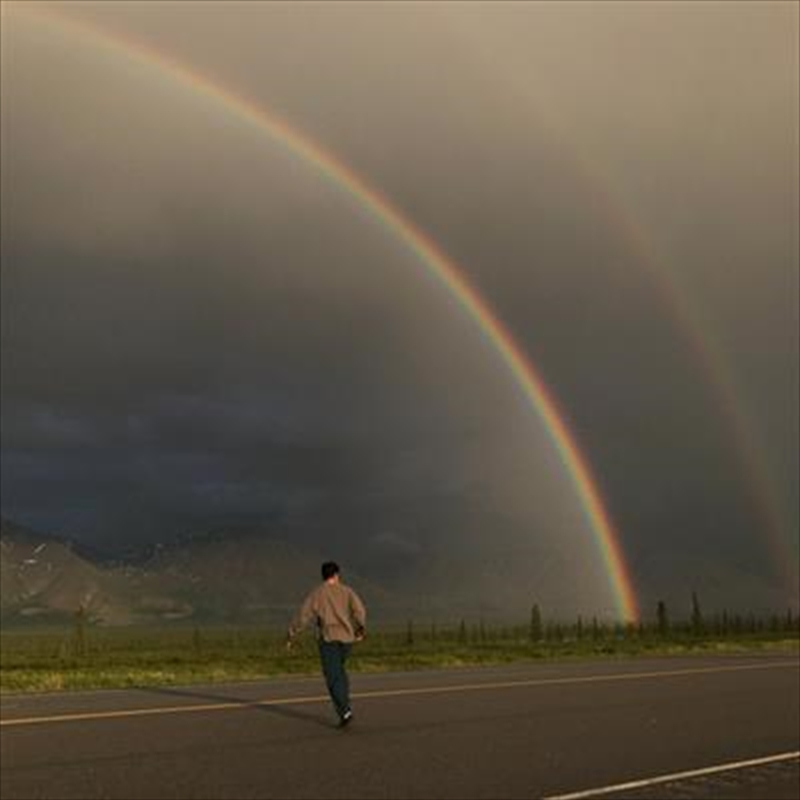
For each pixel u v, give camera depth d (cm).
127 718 1689
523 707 1880
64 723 1617
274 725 1597
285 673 3027
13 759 1263
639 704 1939
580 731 1545
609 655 4153
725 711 1825
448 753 1322
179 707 1867
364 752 1326
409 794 1058
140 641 9775
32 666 3759
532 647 5678
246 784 1107
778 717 1736
